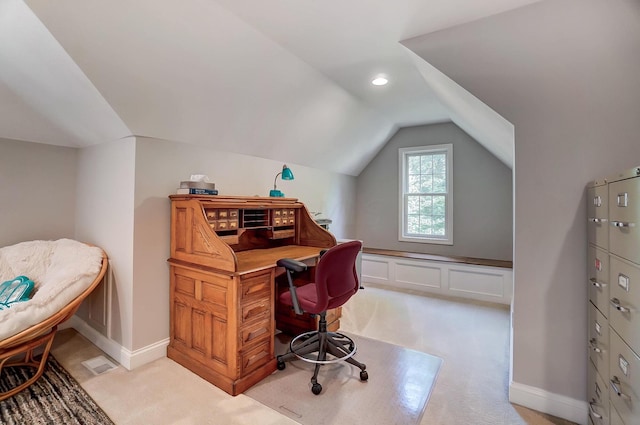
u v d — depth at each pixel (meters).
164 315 2.25
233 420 1.58
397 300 3.61
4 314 1.67
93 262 2.12
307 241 2.91
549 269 1.65
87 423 1.54
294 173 3.62
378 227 4.79
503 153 3.01
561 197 1.62
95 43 1.51
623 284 1.10
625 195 1.08
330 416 1.62
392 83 2.74
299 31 1.87
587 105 1.55
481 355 2.30
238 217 2.39
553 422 1.58
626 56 1.48
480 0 1.58
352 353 2.04
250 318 1.89
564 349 1.62
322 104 2.94
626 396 1.06
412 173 4.55
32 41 1.52
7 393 1.73
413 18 1.73
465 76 1.81
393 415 1.63
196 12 1.59
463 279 3.72
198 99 2.11
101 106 1.87
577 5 1.54
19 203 2.38
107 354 2.25
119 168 2.19
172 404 1.70
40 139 2.42
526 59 1.66
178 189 2.27
